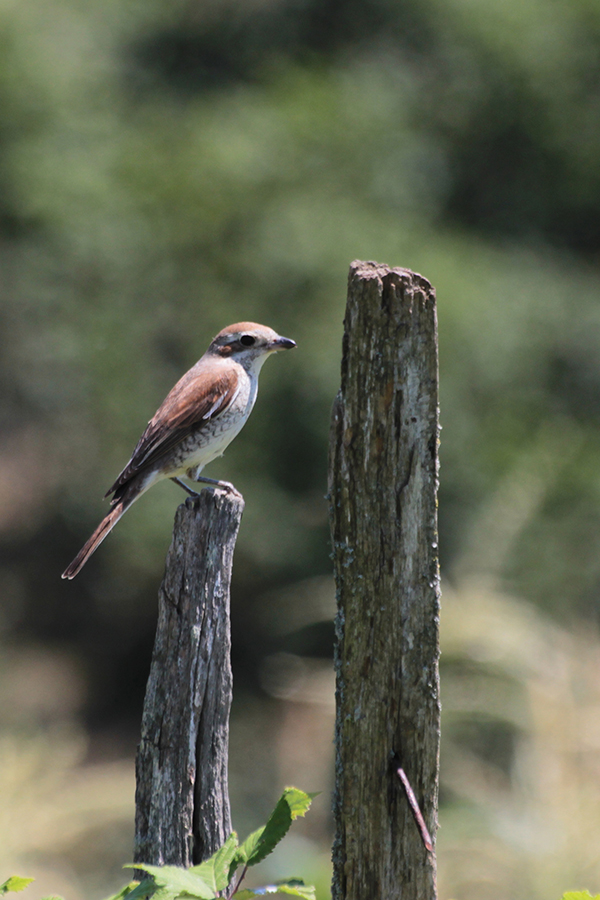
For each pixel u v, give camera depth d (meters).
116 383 15.91
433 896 3.21
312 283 15.10
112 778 9.70
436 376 3.09
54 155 16.52
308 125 16.11
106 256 15.79
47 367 16.39
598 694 7.03
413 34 18.06
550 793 6.43
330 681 12.44
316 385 14.61
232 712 15.69
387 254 15.20
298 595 14.73
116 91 17.92
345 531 3.16
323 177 16.19
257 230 15.39
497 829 6.24
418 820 3.03
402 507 3.11
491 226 17.66
